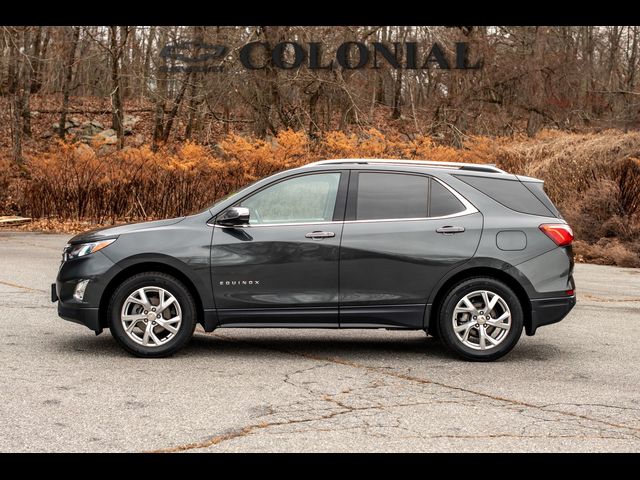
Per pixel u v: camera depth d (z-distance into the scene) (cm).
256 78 3098
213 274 782
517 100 3541
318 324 793
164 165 2611
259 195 802
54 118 4509
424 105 3509
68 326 937
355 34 3178
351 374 725
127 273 796
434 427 559
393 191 805
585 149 2194
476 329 793
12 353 782
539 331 971
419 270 788
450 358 809
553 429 559
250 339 901
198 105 3344
